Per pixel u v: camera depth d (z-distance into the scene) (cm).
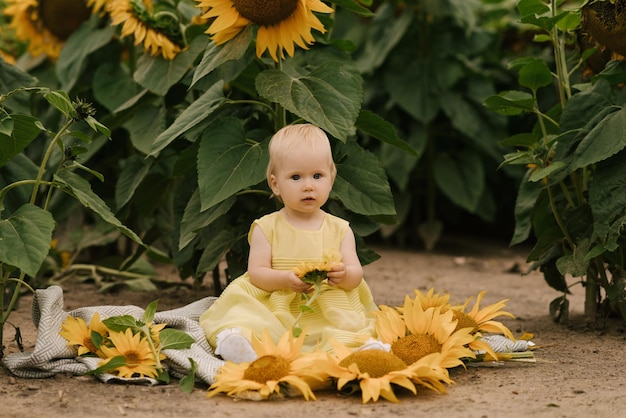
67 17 591
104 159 589
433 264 681
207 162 374
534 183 457
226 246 416
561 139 400
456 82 756
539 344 389
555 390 307
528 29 736
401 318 339
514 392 303
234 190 366
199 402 290
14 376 324
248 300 343
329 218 362
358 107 368
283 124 400
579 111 400
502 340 360
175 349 324
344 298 349
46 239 317
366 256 411
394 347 321
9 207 384
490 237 852
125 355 319
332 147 397
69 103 335
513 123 772
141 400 292
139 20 460
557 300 441
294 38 375
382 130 407
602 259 418
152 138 479
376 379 288
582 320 446
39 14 598
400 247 777
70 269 562
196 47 461
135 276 546
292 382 285
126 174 489
